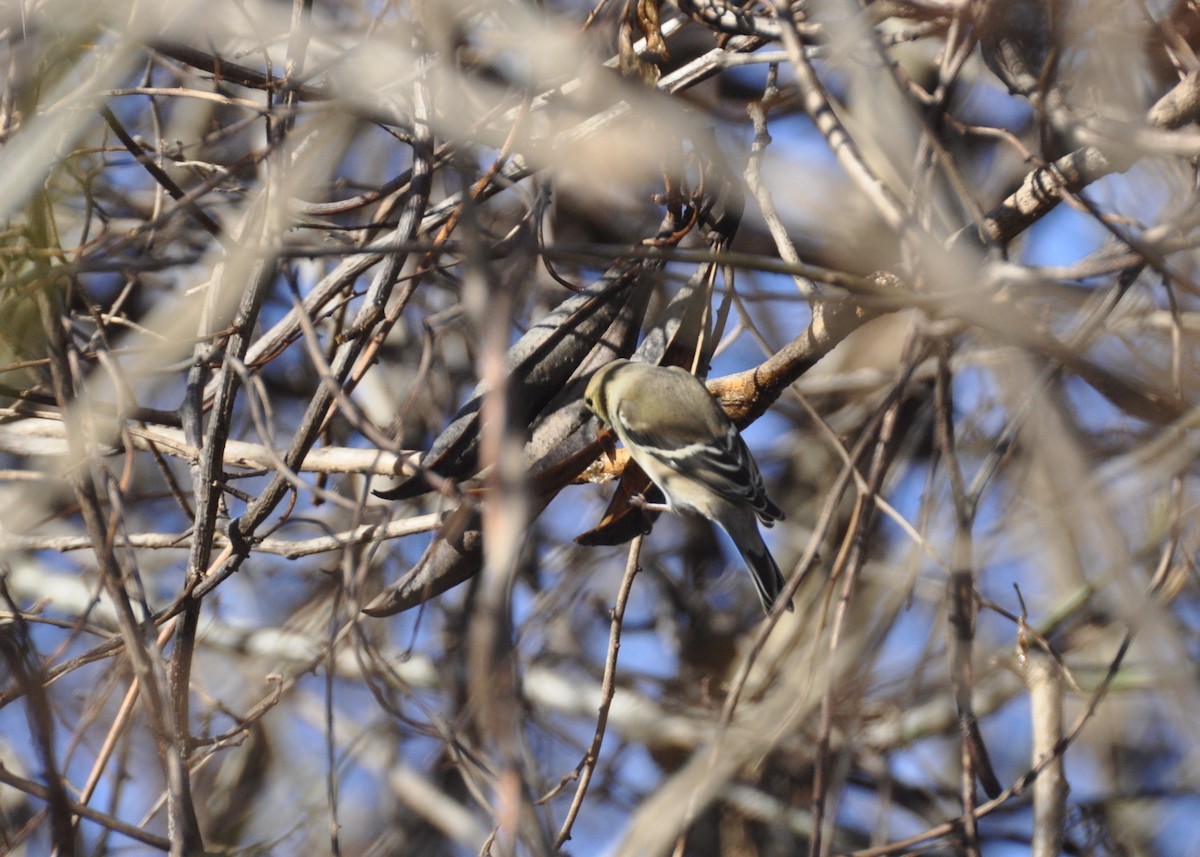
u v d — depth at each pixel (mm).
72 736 9828
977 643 11375
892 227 6961
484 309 5379
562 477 10531
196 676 10859
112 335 13078
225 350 10289
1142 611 7953
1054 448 8078
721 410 11094
